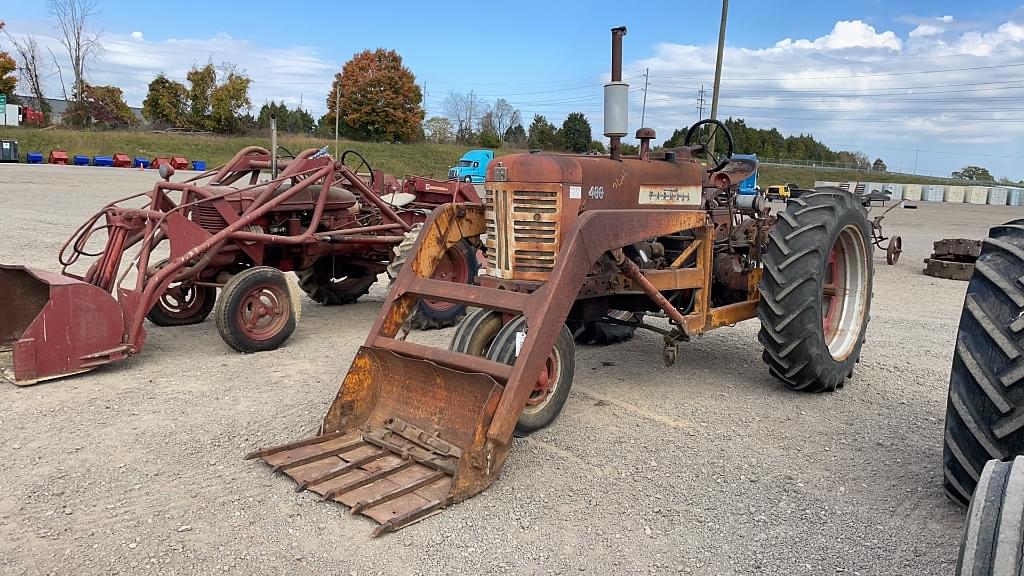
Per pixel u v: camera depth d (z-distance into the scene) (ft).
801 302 14.99
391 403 13.07
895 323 24.82
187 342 20.33
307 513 10.43
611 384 17.02
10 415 14.24
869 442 13.61
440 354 12.30
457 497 10.77
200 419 14.20
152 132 163.12
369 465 11.69
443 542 9.77
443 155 168.14
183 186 20.88
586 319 15.75
